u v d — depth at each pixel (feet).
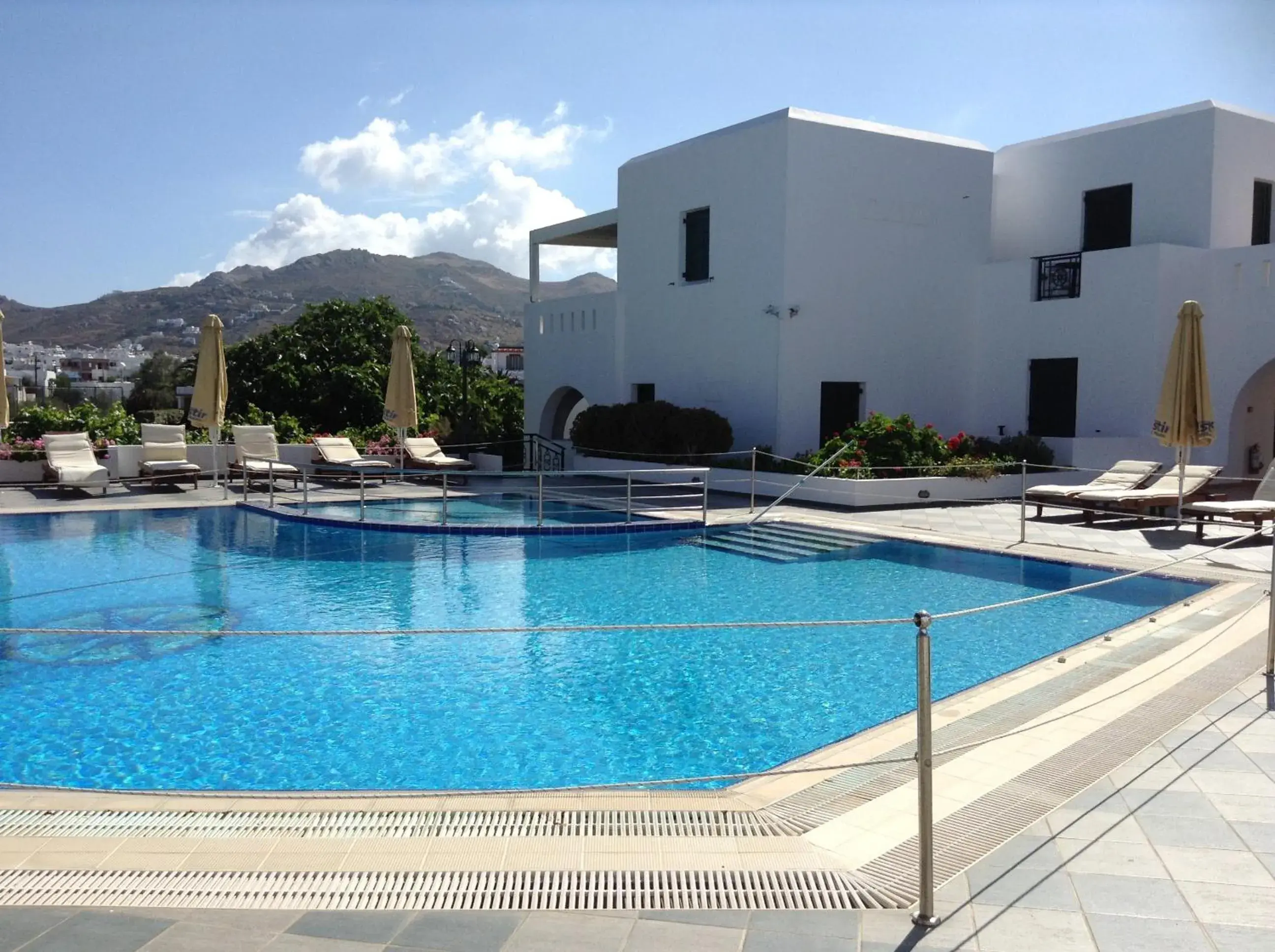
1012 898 11.15
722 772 18.06
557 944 10.27
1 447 59.52
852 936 10.39
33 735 20.02
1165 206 59.72
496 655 25.98
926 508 51.06
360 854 12.59
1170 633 24.67
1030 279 62.90
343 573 36.42
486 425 84.58
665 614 30.22
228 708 21.70
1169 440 41.57
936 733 17.47
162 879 11.77
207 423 57.77
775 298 59.57
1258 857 12.11
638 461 64.18
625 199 72.38
